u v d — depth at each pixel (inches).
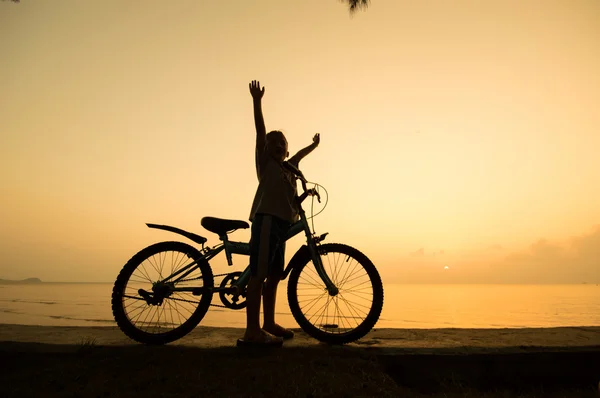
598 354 116.4
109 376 98.6
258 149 131.5
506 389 109.9
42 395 89.2
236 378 97.5
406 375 111.7
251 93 133.4
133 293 127.1
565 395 106.7
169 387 92.9
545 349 116.8
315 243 132.1
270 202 127.8
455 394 103.7
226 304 127.2
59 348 113.4
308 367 104.9
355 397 92.6
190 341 129.6
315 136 152.5
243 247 134.0
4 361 107.8
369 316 123.3
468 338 133.8
